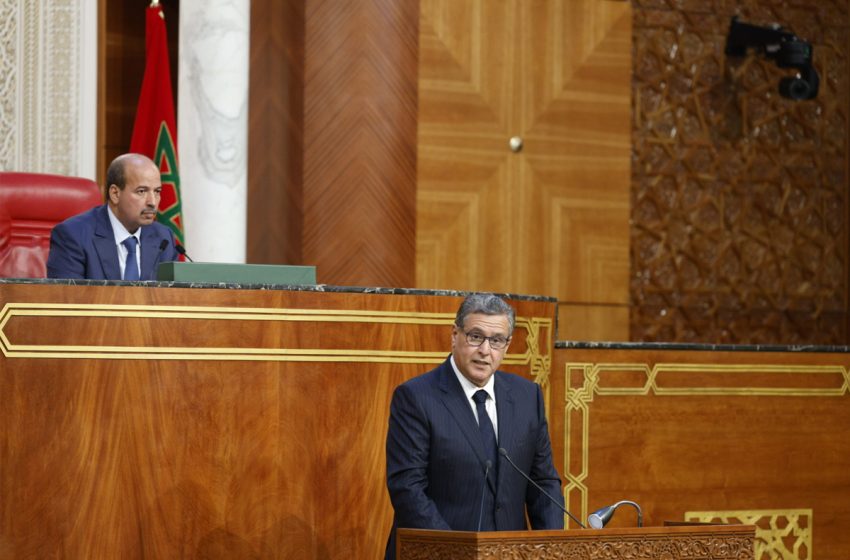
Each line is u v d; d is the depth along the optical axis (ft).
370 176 76.84
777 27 86.48
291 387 44.93
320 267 76.13
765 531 59.57
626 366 56.90
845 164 92.89
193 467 43.52
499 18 80.64
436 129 78.64
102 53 75.46
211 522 43.65
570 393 55.72
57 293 42.27
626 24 84.28
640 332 86.99
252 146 76.07
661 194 87.76
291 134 76.43
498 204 80.43
